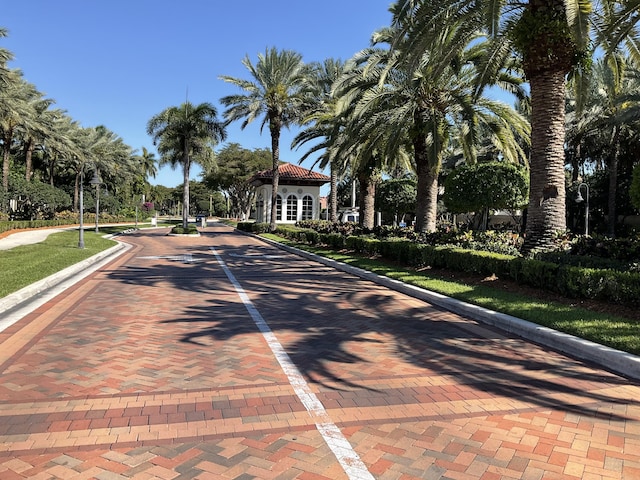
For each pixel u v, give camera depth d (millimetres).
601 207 33188
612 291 7285
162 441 3490
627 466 3195
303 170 42969
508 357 5703
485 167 17984
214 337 6504
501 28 10938
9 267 12719
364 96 14539
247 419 3885
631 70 21734
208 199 108875
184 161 35344
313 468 3137
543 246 9945
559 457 3314
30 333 6609
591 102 25625
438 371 5168
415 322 7559
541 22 9453
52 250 18266
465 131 15336
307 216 42031
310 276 13266
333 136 23844
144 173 94688
